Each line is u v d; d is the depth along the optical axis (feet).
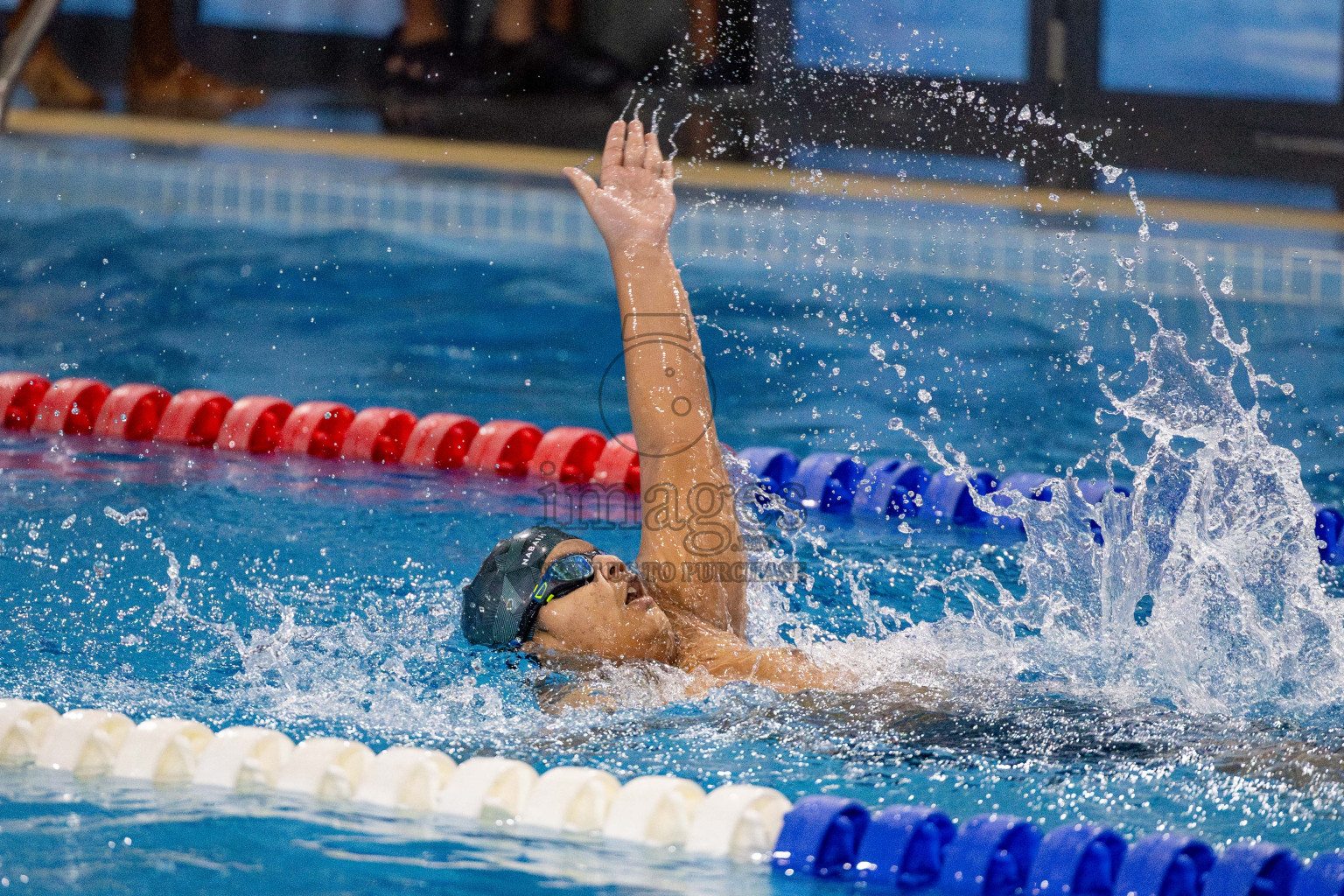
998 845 19.01
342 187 81.61
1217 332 38.63
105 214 79.20
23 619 32.14
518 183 84.53
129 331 64.54
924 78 116.57
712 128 108.37
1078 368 61.05
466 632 29.45
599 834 20.61
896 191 89.40
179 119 103.55
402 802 21.74
